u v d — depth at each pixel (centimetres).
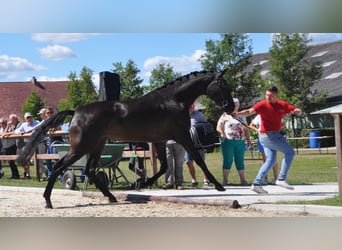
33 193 1030
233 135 1039
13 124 1515
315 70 2952
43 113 1362
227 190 962
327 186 999
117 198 884
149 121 825
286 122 3253
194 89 852
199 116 1011
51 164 1305
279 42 2908
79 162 1009
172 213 717
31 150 848
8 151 1467
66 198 925
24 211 771
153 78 3044
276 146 827
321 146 2872
